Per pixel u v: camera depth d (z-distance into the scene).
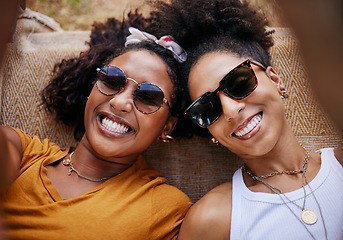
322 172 0.56
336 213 0.53
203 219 0.58
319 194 0.54
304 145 0.73
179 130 0.75
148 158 0.76
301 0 0.28
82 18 1.15
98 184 0.62
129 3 1.13
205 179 0.74
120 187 0.60
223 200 0.59
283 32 0.80
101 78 0.61
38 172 0.59
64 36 0.86
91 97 0.61
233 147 0.60
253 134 0.57
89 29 1.14
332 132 0.73
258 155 0.58
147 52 0.63
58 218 0.55
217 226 0.57
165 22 0.70
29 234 0.54
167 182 0.68
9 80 0.80
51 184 0.58
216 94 0.58
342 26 0.27
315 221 0.52
